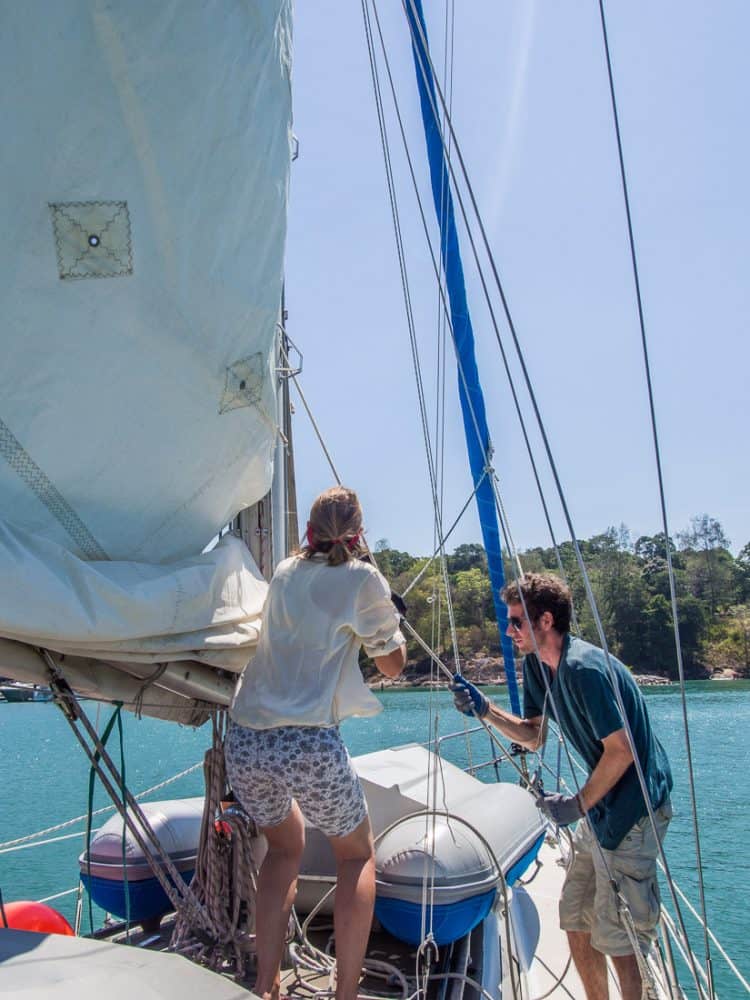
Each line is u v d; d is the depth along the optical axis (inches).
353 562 77.4
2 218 59.6
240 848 87.2
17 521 62.5
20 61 58.9
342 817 72.4
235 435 79.2
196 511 77.7
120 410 67.4
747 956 270.1
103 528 68.4
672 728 970.1
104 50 62.4
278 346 119.2
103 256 64.3
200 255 71.4
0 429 61.2
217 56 69.5
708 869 377.7
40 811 363.9
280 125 80.5
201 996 41.6
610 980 121.3
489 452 126.6
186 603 72.9
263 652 77.2
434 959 92.0
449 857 90.0
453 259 125.0
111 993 39.8
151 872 101.4
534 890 158.4
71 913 236.5
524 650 96.4
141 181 65.8
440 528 102.9
